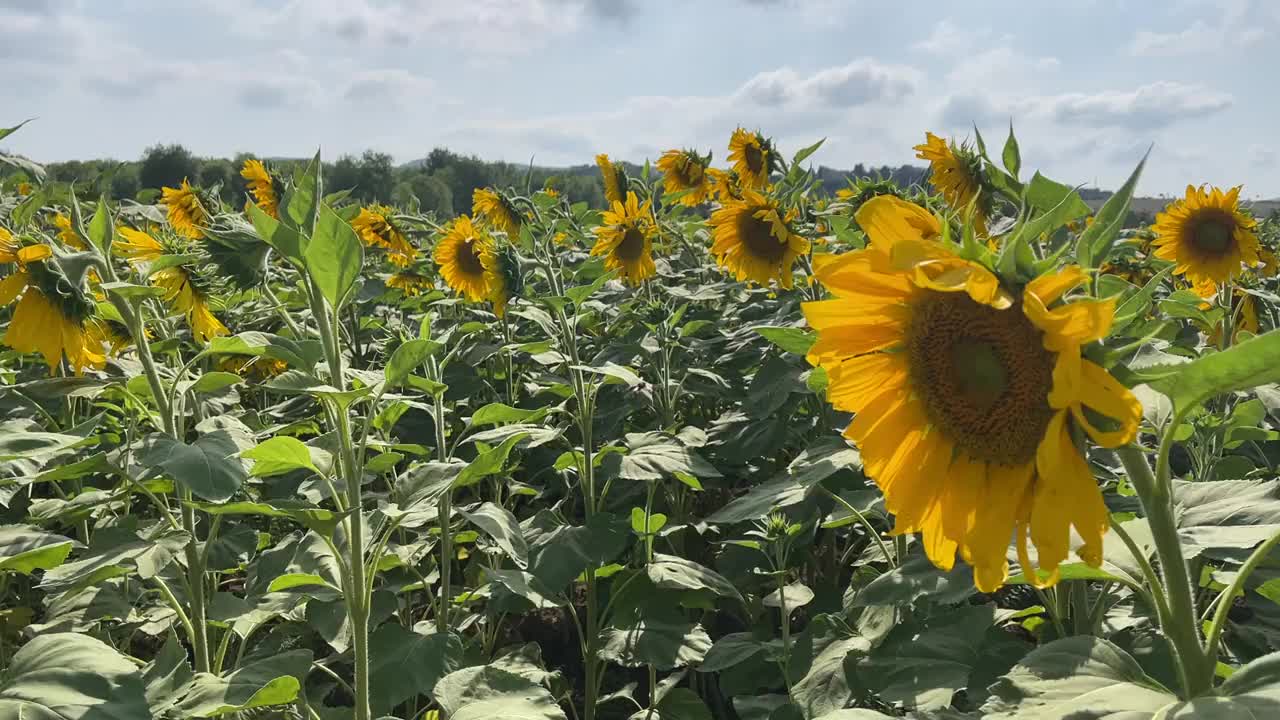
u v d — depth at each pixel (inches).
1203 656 65.9
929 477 72.9
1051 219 64.1
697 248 417.4
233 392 210.2
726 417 233.1
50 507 138.3
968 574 112.3
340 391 102.9
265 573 137.5
